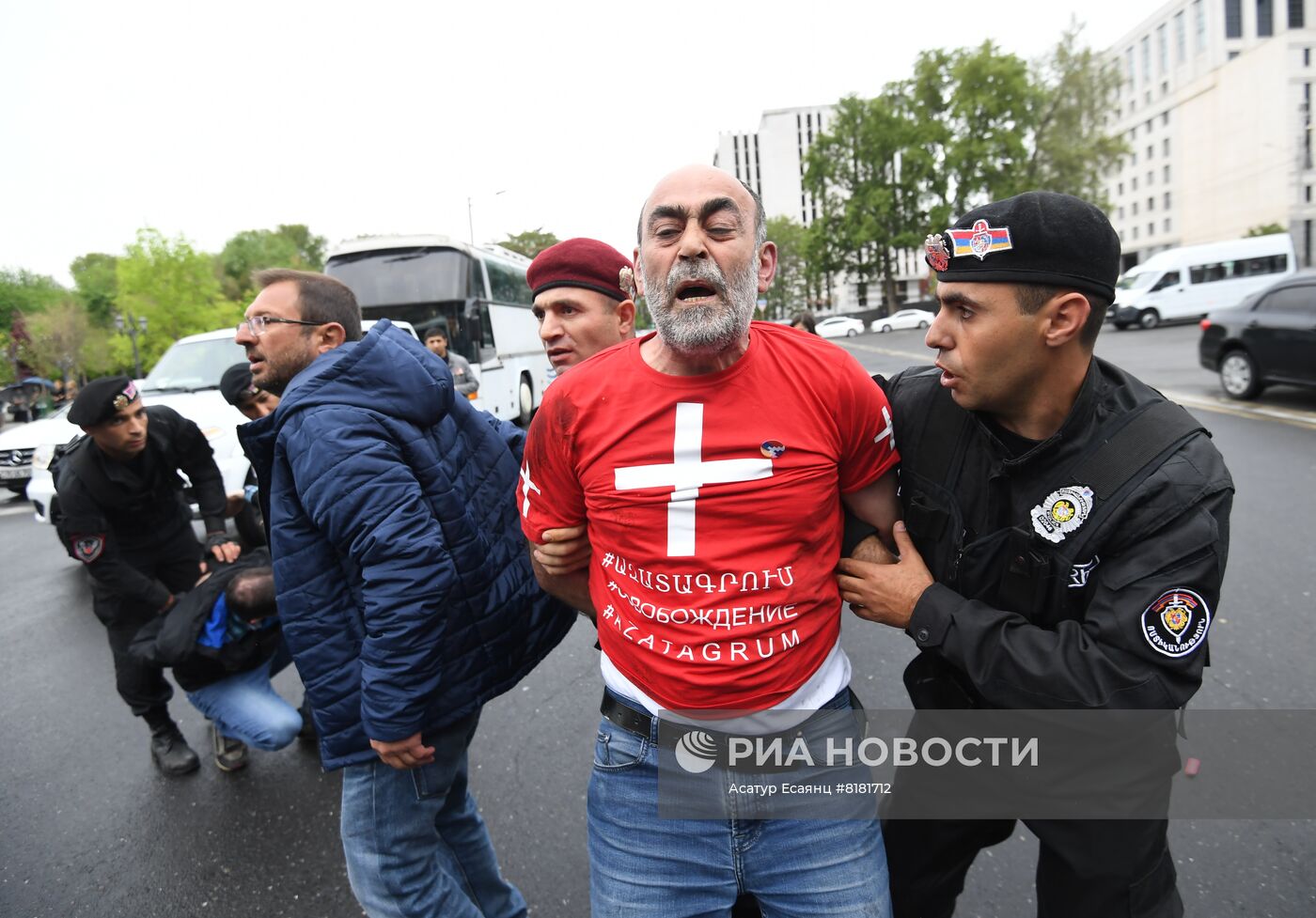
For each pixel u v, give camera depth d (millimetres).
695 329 1170
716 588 1252
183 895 2301
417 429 1614
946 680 1417
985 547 1292
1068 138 38375
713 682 1262
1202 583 1113
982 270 1153
